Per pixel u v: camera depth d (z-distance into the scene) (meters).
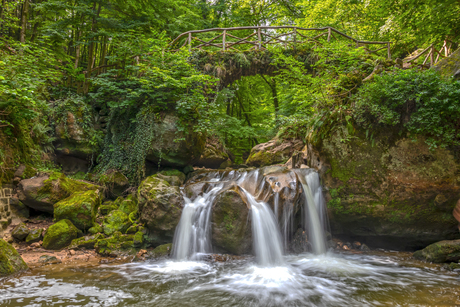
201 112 8.33
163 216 5.87
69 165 8.28
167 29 11.93
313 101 7.36
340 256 5.91
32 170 6.73
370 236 6.55
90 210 6.10
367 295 3.72
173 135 7.75
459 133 5.32
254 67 9.47
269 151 10.17
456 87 5.22
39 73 7.58
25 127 7.08
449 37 8.59
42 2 9.51
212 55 9.10
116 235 5.85
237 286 4.09
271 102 16.47
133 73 8.59
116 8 10.33
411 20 8.24
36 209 6.42
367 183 6.01
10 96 6.00
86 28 9.96
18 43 7.32
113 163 8.04
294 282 4.27
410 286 4.06
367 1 9.32
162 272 4.68
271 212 5.90
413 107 5.58
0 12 8.83
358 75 7.49
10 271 4.32
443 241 5.42
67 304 3.26
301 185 6.27
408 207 5.78
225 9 14.87
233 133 12.61
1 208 5.79
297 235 6.29
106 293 3.66
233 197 5.72
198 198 6.30
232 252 5.80
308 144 7.59
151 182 6.68
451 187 5.43
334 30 9.55
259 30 9.45
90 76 9.65
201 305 3.37
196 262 5.36
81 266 4.85
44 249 5.57
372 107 5.81
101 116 9.05
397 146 5.79
